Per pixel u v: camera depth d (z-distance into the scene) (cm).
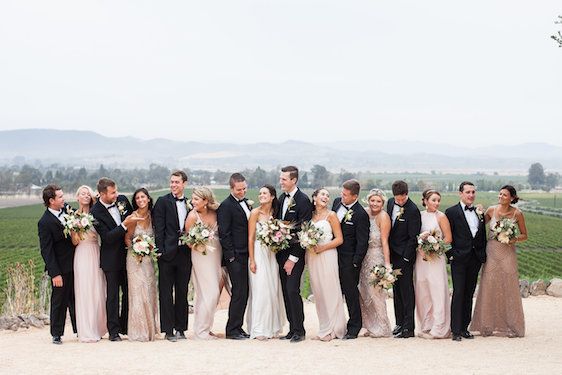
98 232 1148
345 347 1080
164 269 1167
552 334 1232
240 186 1179
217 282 1191
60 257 1149
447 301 1188
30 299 1528
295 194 1170
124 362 952
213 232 1180
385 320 1189
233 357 988
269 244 1141
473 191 1182
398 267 1182
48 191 1145
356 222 1166
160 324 1182
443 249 1156
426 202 1198
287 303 1185
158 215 1166
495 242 1205
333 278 1166
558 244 6981
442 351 1049
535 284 1747
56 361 968
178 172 1184
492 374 880
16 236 8581
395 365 935
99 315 1168
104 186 1141
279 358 981
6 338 1232
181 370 901
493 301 1204
